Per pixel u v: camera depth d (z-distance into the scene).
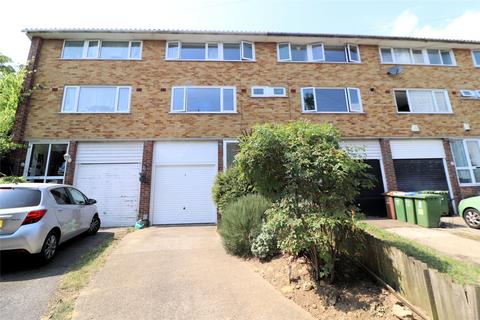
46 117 10.99
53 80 11.45
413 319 2.93
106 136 11.03
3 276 4.55
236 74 12.38
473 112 12.95
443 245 6.03
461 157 12.43
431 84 13.18
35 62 11.50
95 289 3.97
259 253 5.02
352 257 4.27
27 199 5.20
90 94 11.55
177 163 11.16
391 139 12.25
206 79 12.19
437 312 2.79
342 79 12.82
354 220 3.93
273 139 4.12
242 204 6.10
